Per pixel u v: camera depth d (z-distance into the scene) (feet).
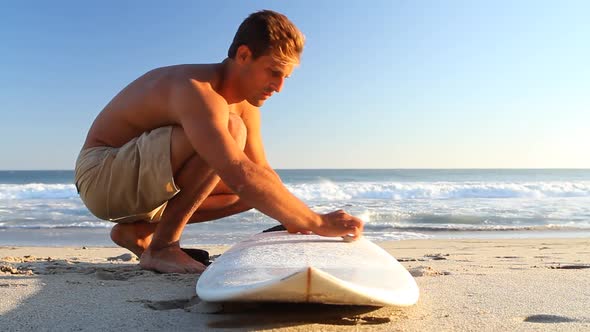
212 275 5.68
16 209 39.32
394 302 5.03
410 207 40.11
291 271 5.29
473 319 5.52
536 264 11.50
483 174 146.72
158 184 7.68
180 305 6.20
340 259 5.79
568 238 23.99
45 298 6.42
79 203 44.11
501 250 17.88
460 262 12.12
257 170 6.69
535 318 5.65
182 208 8.20
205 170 7.84
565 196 51.31
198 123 6.88
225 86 7.54
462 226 29.60
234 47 7.36
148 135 7.72
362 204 42.60
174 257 8.33
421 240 23.20
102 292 6.79
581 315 5.75
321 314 5.50
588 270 9.58
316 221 6.82
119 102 8.30
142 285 7.25
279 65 7.19
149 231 9.20
